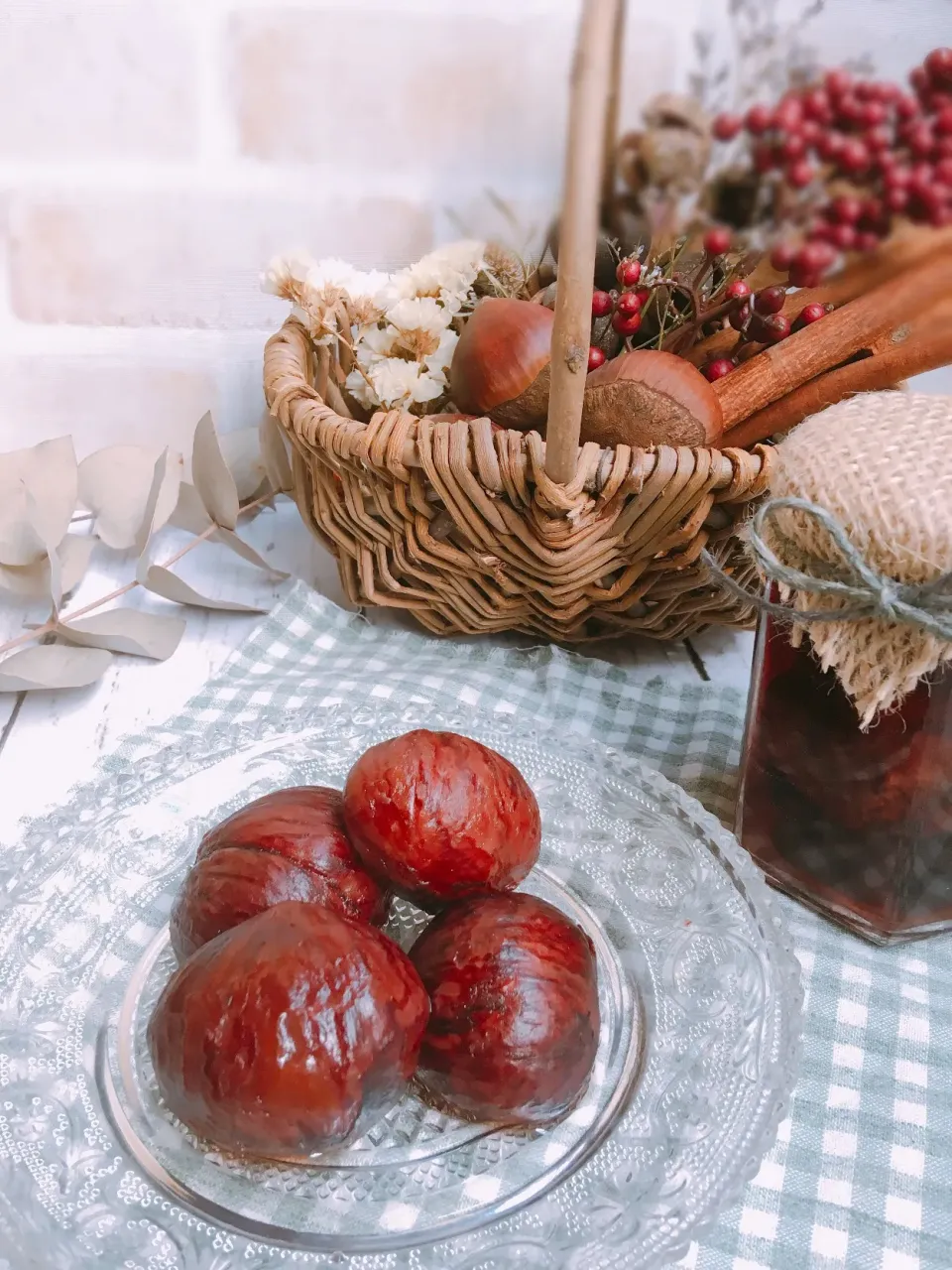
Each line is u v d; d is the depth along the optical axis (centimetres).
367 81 29
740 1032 16
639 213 21
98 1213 14
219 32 29
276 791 18
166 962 17
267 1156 14
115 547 30
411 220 32
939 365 22
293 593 28
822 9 25
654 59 26
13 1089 15
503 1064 14
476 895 16
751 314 23
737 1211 15
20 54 29
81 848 19
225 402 35
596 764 21
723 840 19
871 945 19
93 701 25
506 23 28
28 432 35
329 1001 13
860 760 17
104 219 32
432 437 21
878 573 15
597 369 23
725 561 23
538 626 26
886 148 19
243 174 31
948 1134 16
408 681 25
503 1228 14
